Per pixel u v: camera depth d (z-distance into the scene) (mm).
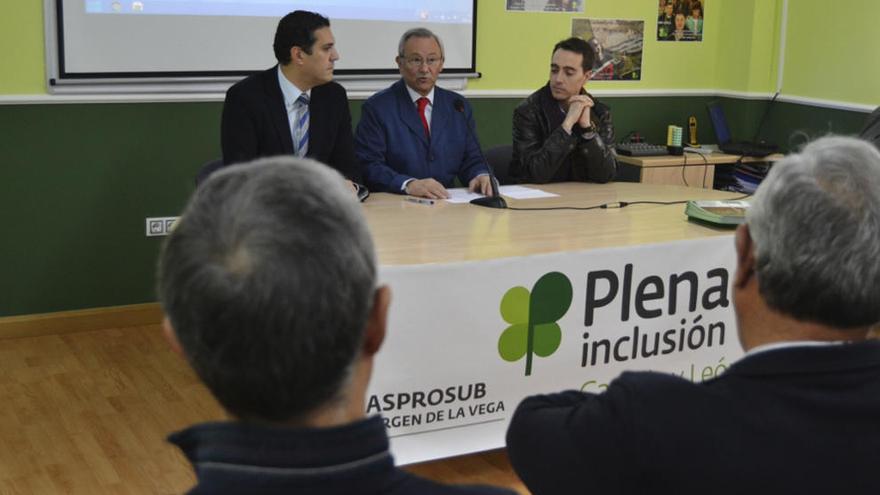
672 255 2732
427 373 2492
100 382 3615
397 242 2658
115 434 3182
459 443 2580
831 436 952
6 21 3828
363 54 4504
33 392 3508
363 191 3293
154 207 4219
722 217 2906
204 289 660
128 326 4246
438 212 3102
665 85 5367
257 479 645
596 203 3324
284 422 693
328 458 653
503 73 4875
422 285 2426
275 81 3484
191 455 713
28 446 3070
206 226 678
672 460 979
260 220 669
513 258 2516
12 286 4043
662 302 2754
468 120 3898
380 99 3793
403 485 684
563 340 2643
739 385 997
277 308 653
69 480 2857
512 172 3912
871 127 3721
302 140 3512
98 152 4074
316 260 664
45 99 3922
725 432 971
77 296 4164
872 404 959
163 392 3545
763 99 5387
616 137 5254
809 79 5152
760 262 1026
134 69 4059
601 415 1038
